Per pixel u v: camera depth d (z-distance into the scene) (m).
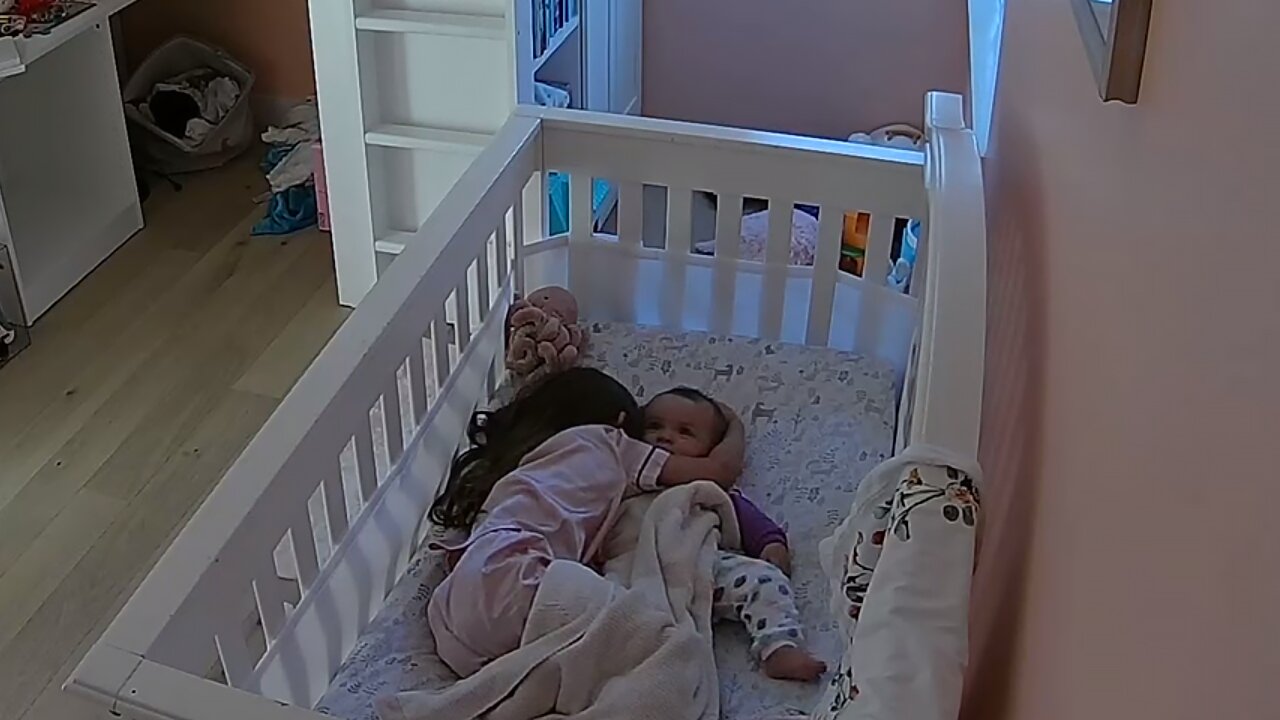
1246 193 0.58
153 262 3.02
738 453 1.84
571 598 1.48
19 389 2.60
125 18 3.52
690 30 3.14
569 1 2.68
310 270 3.00
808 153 1.93
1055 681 0.91
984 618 1.29
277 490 1.32
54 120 3.04
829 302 2.06
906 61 3.03
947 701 0.98
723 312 2.12
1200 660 0.59
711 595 1.60
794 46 3.09
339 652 1.54
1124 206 0.86
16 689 1.97
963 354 1.24
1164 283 0.73
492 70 2.56
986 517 1.41
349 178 2.69
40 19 2.66
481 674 1.43
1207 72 0.67
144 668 1.09
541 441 1.79
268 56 3.50
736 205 2.03
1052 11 1.31
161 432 2.50
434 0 2.54
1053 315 1.12
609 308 2.16
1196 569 0.61
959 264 1.36
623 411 1.87
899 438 1.74
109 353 2.71
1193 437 0.64
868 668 1.01
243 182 3.35
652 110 3.29
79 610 2.10
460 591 1.53
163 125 3.33
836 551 1.27
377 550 1.61
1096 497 0.85
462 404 1.87
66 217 2.99
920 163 1.90
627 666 1.43
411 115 2.66
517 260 2.03
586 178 2.05
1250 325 0.56
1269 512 0.51
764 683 1.53
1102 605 0.80
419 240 1.72
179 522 2.28
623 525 1.73
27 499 2.32
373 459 1.57
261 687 1.35
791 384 1.97
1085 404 0.92
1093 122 1.01
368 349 1.50
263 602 1.34
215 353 2.72
